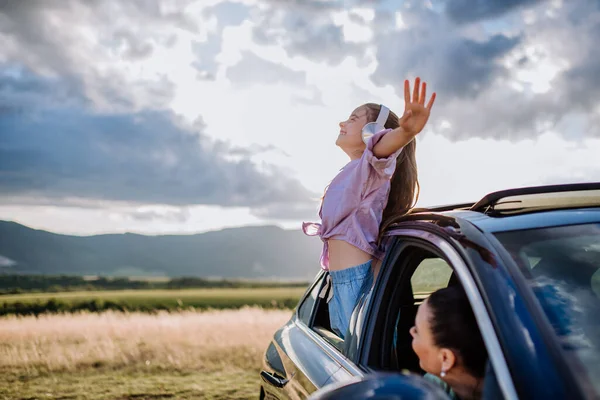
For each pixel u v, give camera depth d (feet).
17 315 53.42
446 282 8.13
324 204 9.29
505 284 5.33
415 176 9.87
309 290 11.68
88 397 26.05
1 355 34.19
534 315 5.06
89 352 34.71
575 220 6.51
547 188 7.11
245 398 25.70
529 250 5.95
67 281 542.16
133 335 40.75
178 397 25.93
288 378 9.55
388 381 3.99
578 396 4.47
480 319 5.20
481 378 5.63
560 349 4.82
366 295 8.18
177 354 34.19
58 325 45.01
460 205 8.96
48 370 31.60
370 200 8.89
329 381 7.78
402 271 7.45
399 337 7.57
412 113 7.68
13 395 26.50
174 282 582.35
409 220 7.62
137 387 28.02
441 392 3.82
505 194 6.87
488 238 6.00
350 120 10.07
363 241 8.75
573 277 5.72
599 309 5.44
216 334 40.22
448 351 5.66
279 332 11.82
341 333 8.75
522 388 4.59
